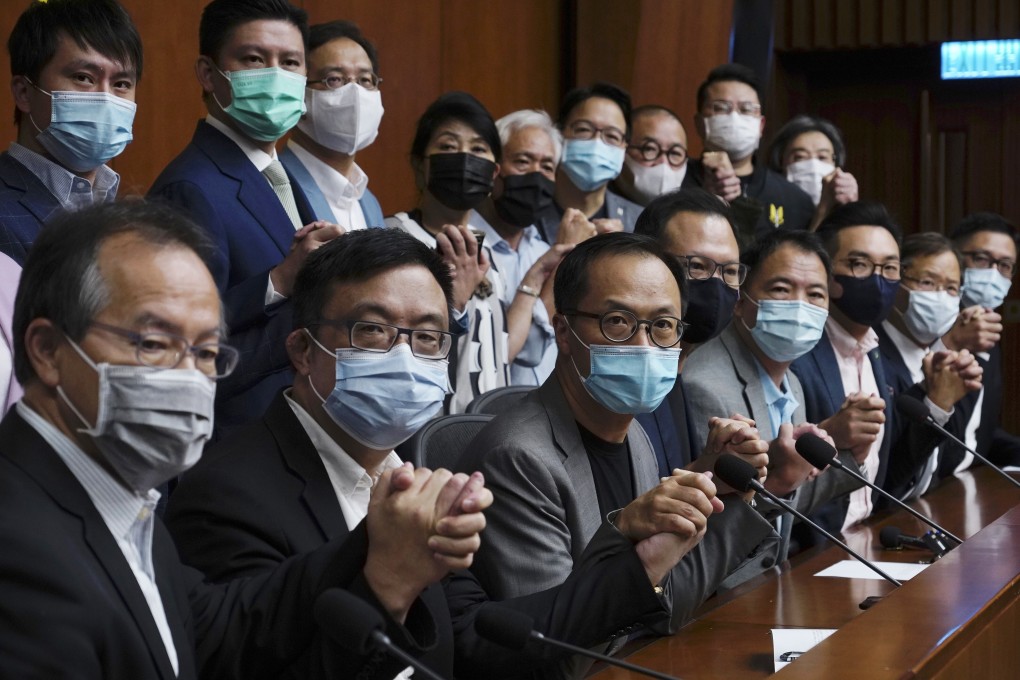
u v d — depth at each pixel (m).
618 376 2.54
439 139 3.79
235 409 2.81
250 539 1.97
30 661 1.36
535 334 3.80
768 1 7.96
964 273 5.92
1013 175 8.79
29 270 1.52
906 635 1.95
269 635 1.67
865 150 9.05
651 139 4.93
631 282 2.56
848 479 3.35
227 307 2.66
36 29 2.76
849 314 4.09
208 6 3.21
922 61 8.87
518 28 6.85
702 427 3.40
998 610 2.24
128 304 1.49
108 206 1.53
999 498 4.28
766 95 8.03
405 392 2.11
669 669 2.20
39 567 1.39
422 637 1.68
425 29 6.13
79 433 1.50
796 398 3.81
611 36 7.16
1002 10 8.42
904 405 3.46
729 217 3.37
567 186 4.56
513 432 2.50
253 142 3.21
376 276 2.14
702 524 2.16
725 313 3.29
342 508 2.08
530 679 2.24
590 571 2.19
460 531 1.62
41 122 2.77
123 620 1.45
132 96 2.86
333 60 3.50
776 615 2.60
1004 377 8.56
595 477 2.62
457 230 3.15
